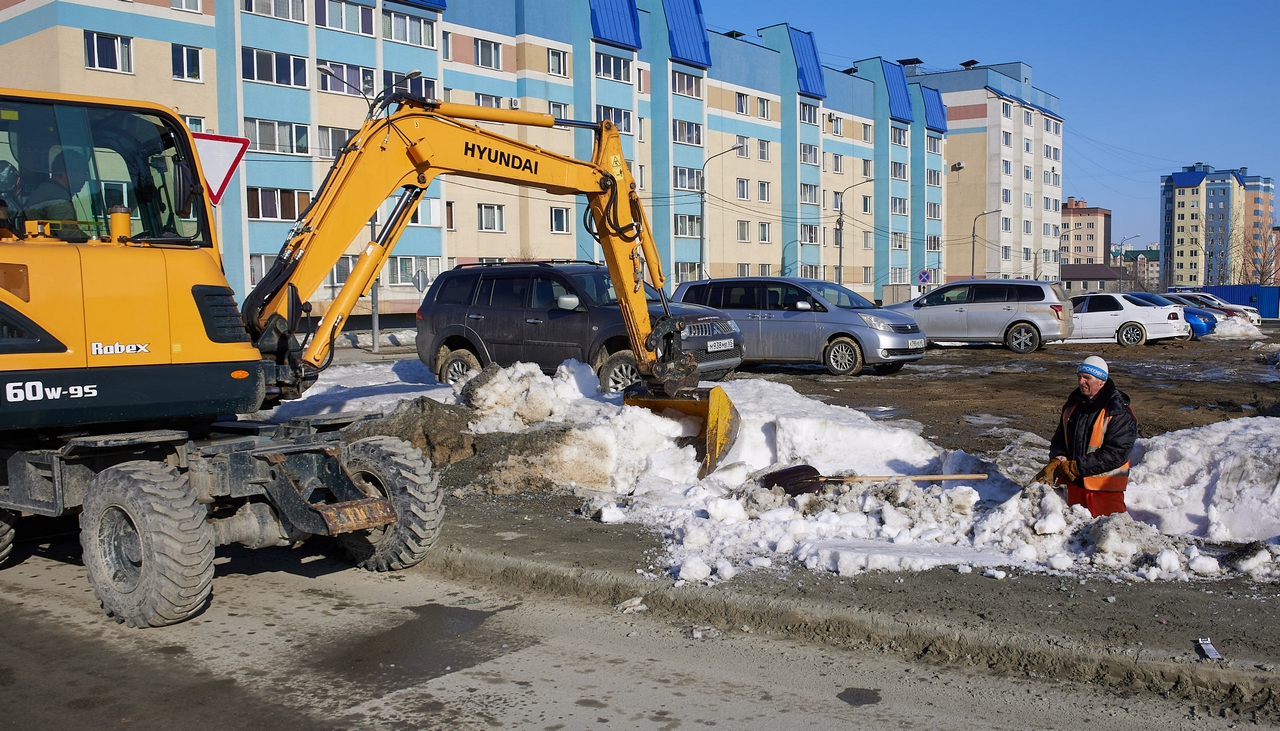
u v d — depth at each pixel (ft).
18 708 13.50
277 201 118.93
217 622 17.08
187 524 16.43
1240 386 47.47
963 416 37.68
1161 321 75.77
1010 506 19.56
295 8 118.73
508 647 15.72
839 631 15.84
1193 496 20.68
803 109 196.13
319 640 16.12
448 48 137.49
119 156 18.40
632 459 27.35
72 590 19.11
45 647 15.89
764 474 24.29
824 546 18.98
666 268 168.66
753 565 18.60
